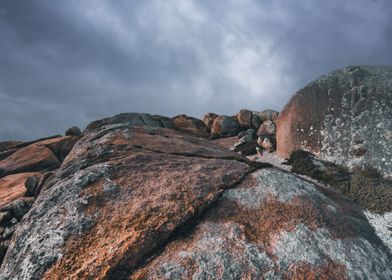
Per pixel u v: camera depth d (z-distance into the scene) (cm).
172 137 1546
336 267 762
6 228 1371
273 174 1080
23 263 764
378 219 1095
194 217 843
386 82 1523
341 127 1534
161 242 769
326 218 914
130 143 1355
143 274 689
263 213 884
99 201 909
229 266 710
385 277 801
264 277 698
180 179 997
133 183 986
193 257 724
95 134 1562
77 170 1138
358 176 1363
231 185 987
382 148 1388
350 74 1620
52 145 2839
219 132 2694
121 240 759
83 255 743
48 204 942
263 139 1959
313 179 1401
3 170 2539
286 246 784
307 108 1664
